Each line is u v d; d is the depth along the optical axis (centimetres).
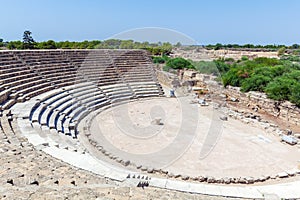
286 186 1238
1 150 1093
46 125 1788
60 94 2517
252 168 1545
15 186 680
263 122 2433
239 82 3678
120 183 1015
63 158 1209
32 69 2769
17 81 2328
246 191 1120
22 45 4972
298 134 2202
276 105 2875
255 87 3331
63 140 1589
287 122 2673
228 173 1468
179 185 1130
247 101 3284
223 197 1030
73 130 1969
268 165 1595
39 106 2067
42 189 675
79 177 950
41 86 2533
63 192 682
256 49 9044
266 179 1416
